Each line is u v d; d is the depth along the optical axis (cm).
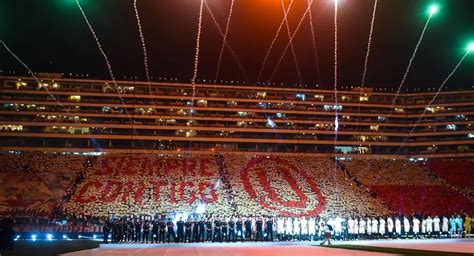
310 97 11844
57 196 7475
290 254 3062
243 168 9112
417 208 7831
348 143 11625
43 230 5225
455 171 9619
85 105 10825
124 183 8044
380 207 7750
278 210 7306
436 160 10550
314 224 4856
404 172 9506
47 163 8762
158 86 11262
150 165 8981
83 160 9069
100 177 8250
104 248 3734
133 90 11156
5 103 10575
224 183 8288
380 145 11688
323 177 8962
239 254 3089
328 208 7525
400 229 5225
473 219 5653
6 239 3244
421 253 3122
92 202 7269
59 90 10825
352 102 11919
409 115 11988
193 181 8294
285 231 4831
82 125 10681
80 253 3127
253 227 5059
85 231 5278
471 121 11700
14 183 7844
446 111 11888
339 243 4338
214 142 11088
